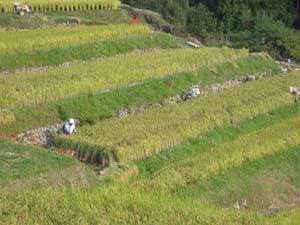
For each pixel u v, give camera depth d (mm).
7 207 23500
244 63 58156
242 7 88562
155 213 23547
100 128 39500
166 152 38219
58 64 52312
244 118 44938
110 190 25594
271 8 90688
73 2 70312
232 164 36156
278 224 25094
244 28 86000
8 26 61031
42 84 44250
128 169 34812
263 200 34844
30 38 53594
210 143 40719
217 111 44094
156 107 46094
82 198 24391
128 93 46938
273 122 46062
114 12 72875
